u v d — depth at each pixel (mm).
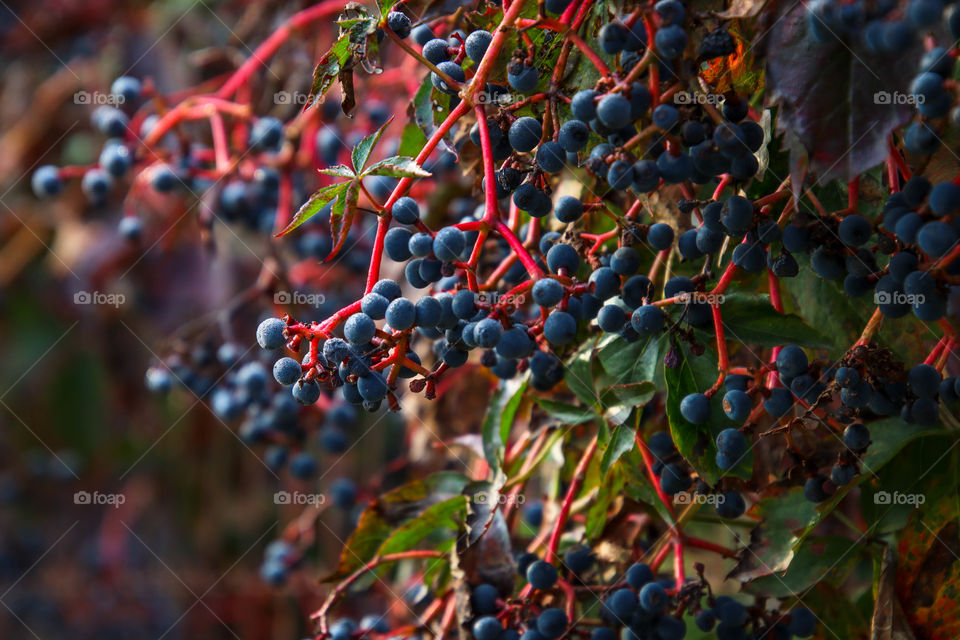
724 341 608
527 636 630
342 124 817
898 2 553
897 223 570
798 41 570
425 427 768
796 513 621
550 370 630
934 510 623
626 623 625
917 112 577
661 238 599
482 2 623
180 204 985
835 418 599
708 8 579
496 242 673
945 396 590
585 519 682
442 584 687
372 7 638
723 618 625
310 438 875
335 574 688
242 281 1048
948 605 618
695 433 605
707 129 576
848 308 631
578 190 659
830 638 640
